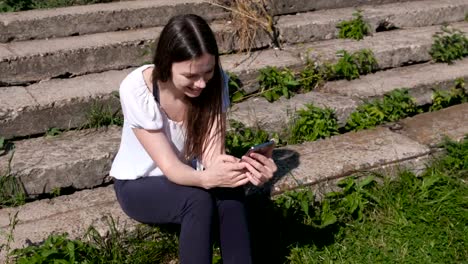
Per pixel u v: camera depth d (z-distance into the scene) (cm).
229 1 566
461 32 566
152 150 327
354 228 384
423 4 625
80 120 449
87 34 534
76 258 343
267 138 452
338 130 468
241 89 493
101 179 411
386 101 484
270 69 500
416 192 405
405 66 551
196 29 303
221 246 328
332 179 404
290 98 493
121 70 506
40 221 367
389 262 357
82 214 372
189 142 341
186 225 318
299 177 398
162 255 363
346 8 612
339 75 520
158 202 329
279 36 550
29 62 476
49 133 440
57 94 451
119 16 541
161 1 566
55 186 400
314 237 377
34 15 528
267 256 370
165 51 307
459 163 428
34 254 341
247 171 320
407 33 586
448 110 492
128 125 341
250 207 383
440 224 383
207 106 334
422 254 363
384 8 611
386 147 433
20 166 395
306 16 581
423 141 443
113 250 354
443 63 556
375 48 540
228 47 535
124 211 351
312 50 534
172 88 325
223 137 347
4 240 349
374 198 397
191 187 324
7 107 429
